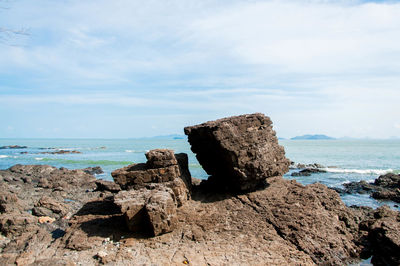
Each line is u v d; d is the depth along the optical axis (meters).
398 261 11.30
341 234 13.45
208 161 19.11
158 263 10.57
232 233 12.92
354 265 11.77
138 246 11.88
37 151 118.50
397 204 24.53
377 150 104.88
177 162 17.67
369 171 46.31
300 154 85.81
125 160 72.19
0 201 19.44
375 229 13.19
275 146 18.00
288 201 15.23
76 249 11.80
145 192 14.10
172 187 15.48
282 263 10.79
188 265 10.44
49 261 10.30
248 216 14.31
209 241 12.26
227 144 15.72
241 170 16.00
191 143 19.28
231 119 16.73
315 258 11.52
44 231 13.79
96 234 12.95
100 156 87.12
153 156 16.17
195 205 15.82
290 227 13.15
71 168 55.91
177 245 11.95
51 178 35.34
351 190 30.38
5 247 12.58
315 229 13.04
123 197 13.65
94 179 37.09
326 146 144.25
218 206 15.50
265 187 17.56
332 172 45.50
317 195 15.80
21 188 30.67
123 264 10.56
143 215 13.09
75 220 14.77
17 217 14.48
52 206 19.84
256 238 12.53
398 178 33.22
